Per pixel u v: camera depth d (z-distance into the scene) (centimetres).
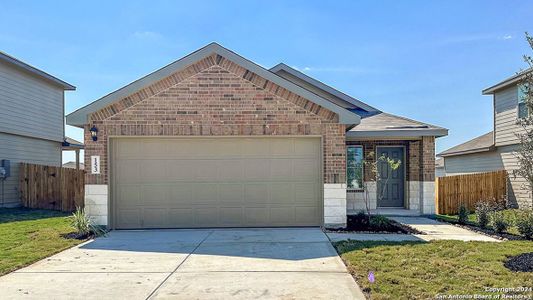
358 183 1412
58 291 529
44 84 1820
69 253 743
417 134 1256
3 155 1525
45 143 1848
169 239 861
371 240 826
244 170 999
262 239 854
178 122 970
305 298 493
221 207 998
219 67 978
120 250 764
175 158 994
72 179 1428
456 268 600
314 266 637
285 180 1002
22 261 680
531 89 666
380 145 1403
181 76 973
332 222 980
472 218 1255
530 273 567
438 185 1372
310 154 1002
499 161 1772
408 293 493
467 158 2161
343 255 691
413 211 1344
